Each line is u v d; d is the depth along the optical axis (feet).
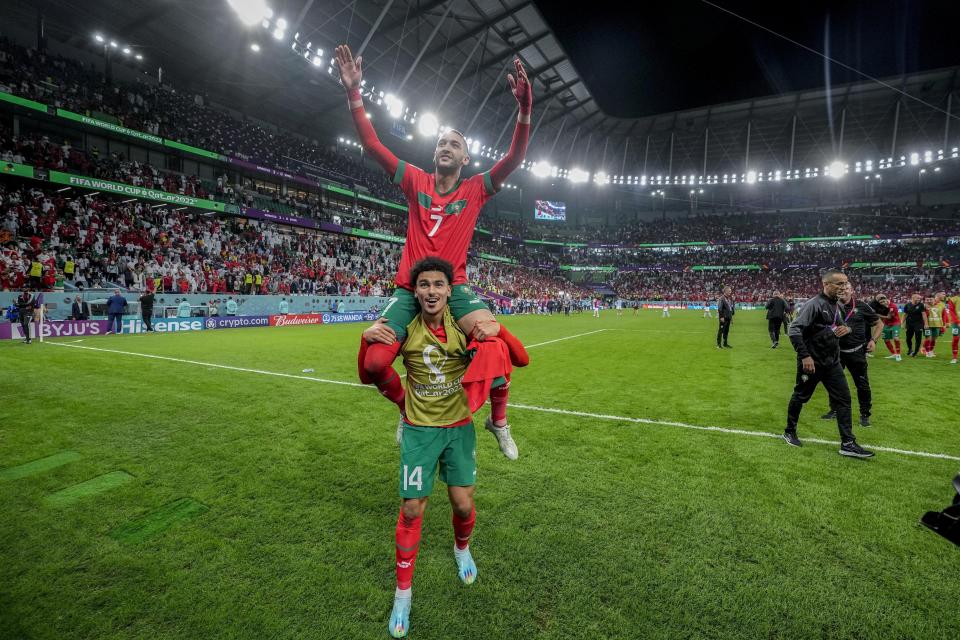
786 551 8.29
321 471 12.01
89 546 8.43
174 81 98.94
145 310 54.08
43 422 16.07
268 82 101.71
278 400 19.70
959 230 152.25
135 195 73.15
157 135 81.92
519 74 8.11
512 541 8.63
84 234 64.59
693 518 9.50
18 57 70.33
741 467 12.34
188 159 94.43
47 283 53.52
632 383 24.49
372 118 118.01
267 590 7.25
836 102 147.54
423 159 150.61
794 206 193.47
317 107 115.14
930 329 35.32
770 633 6.36
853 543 8.54
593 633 6.35
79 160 69.72
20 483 11.10
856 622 6.56
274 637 6.29
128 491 10.73
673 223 205.46
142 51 89.71
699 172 188.75
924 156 141.38
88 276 59.57
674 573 7.66
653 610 6.79
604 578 7.54
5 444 13.82
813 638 6.28
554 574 7.64
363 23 88.89
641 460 12.87
